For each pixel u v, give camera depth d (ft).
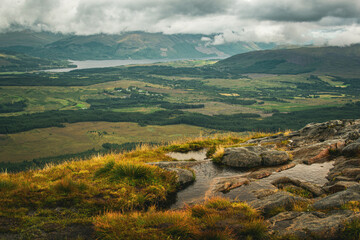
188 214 25.49
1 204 26.25
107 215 25.16
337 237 19.06
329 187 29.48
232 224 22.65
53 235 21.81
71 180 31.99
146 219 24.02
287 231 20.49
